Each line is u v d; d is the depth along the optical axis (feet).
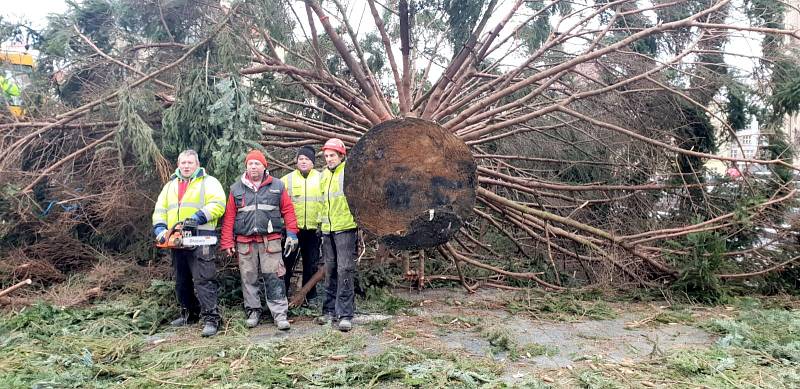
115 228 20.52
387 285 22.00
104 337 14.85
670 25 20.63
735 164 22.00
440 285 22.77
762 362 13.46
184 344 14.58
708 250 20.70
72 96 22.33
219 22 19.83
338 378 11.93
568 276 23.22
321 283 20.77
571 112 21.48
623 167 25.99
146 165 18.58
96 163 20.47
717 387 11.75
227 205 16.44
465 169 16.46
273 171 24.21
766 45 23.73
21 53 22.57
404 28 20.34
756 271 22.16
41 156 20.30
